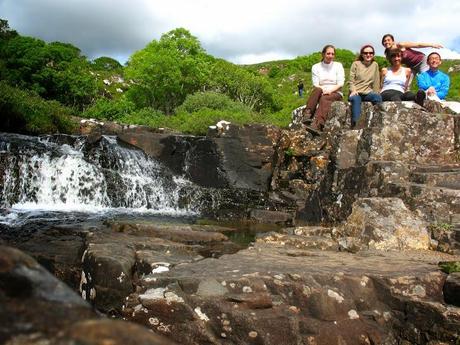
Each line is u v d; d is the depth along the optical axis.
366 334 3.79
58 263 4.89
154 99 31.92
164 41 32.91
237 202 10.84
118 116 23.83
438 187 6.95
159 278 3.83
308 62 54.53
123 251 4.61
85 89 28.12
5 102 14.37
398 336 3.89
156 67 30.41
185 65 31.36
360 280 4.00
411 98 9.98
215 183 12.23
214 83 31.81
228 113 17.06
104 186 10.88
